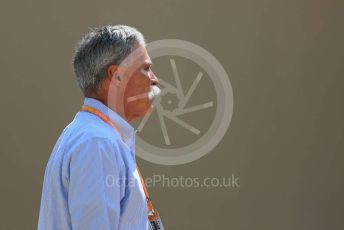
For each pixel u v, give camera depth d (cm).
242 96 1616
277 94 1628
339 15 1641
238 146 1622
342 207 1661
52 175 720
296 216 1644
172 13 1591
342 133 1655
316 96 1641
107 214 677
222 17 1603
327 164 1653
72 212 684
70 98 1581
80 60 757
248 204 1631
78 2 1572
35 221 1576
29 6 1566
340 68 1644
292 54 1630
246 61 1614
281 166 1638
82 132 716
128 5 1580
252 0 1612
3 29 1562
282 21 1623
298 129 1639
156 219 797
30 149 1575
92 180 681
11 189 1570
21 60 1569
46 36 1571
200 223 1617
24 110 1573
